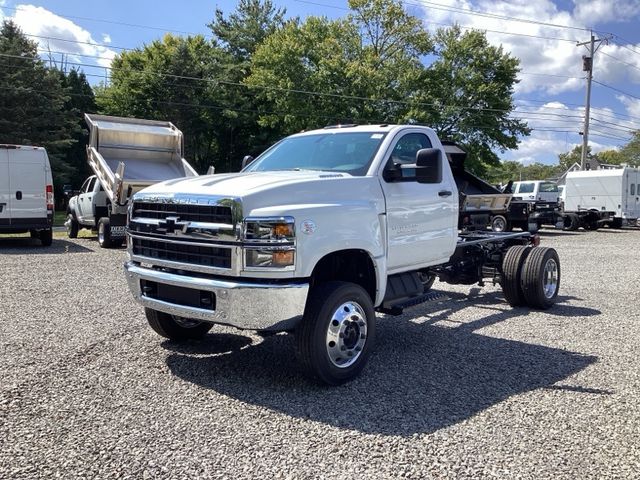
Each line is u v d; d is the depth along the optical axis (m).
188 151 47.41
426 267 6.21
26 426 3.95
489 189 14.70
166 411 4.26
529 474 3.40
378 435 3.91
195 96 45.12
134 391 4.66
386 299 5.68
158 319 5.79
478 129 35.72
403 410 4.37
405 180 5.76
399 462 3.53
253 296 4.42
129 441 3.75
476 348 6.15
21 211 14.87
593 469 3.47
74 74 52.25
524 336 6.70
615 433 3.99
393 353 5.93
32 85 40.28
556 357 5.84
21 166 14.84
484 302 8.84
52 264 11.73
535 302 8.13
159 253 5.05
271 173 5.41
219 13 52.34
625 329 7.07
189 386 4.80
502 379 5.13
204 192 4.70
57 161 41.78
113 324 6.76
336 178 5.09
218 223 4.56
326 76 35.91
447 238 6.41
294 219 4.50
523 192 28.94
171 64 44.44
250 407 4.38
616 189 27.67
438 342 6.39
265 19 52.28
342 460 3.54
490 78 36.59
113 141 15.61
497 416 4.27
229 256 4.51
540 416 4.28
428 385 4.94
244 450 3.65
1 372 5.01
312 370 4.70
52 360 5.38
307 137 6.46
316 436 3.88
